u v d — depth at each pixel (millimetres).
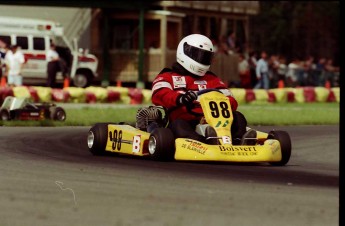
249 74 111688
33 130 53469
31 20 99688
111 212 24188
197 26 116438
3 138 46875
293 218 24141
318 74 127812
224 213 24469
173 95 37938
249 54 116562
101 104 86062
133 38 113562
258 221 23562
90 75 104750
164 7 109938
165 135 36344
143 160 37188
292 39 163125
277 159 37156
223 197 27109
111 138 39500
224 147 36094
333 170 36781
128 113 70312
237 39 129750
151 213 24156
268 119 68125
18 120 59531
